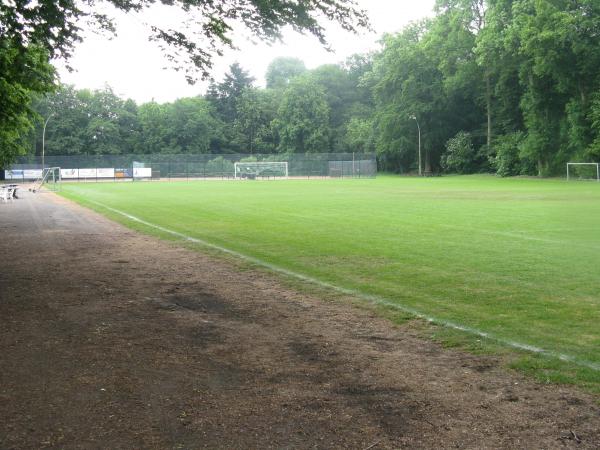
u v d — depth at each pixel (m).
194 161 78.00
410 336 5.99
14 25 11.84
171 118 98.81
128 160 75.19
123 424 3.86
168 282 8.98
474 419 3.93
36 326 6.39
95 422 3.89
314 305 7.42
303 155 80.12
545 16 53.91
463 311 6.99
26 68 15.55
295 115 99.75
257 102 107.31
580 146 56.94
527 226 16.05
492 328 6.23
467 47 70.06
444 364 5.09
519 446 3.53
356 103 105.12
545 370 4.89
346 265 10.29
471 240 13.34
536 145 59.94
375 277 9.19
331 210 22.08
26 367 5.02
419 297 7.77
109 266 10.48
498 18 60.88
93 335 6.06
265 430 3.77
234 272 9.80
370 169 75.06
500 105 73.88
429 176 77.38
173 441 3.61
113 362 5.17
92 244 13.47
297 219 18.69
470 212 20.64
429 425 3.84
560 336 5.91
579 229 15.32
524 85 64.94
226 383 4.65
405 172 90.81
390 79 83.69
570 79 56.62
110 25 12.01
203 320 6.71
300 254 11.58
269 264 10.49
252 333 6.15
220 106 109.38
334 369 4.99
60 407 4.14
